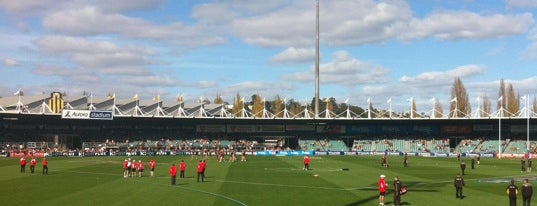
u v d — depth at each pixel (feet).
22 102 515.91
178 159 384.27
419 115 642.22
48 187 181.06
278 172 258.98
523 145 494.18
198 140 541.34
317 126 561.84
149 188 179.32
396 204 142.92
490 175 253.24
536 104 579.07
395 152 507.71
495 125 524.11
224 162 348.38
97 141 513.04
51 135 505.66
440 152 508.94
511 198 131.85
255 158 412.16
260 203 145.79
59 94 536.01
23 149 449.89
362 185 196.65
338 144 546.26
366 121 525.75
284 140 565.12
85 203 141.90
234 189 179.01
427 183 208.95
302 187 188.03
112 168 278.67
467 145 516.73
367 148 536.42
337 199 155.33
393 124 544.62
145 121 524.11
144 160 370.12
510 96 560.20
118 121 523.70
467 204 147.54
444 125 539.70
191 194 163.63
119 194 162.09
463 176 246.27
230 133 560.61
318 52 540.11
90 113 472.44
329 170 277.44
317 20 543.39
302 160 382.01
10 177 220.43
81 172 250.16
